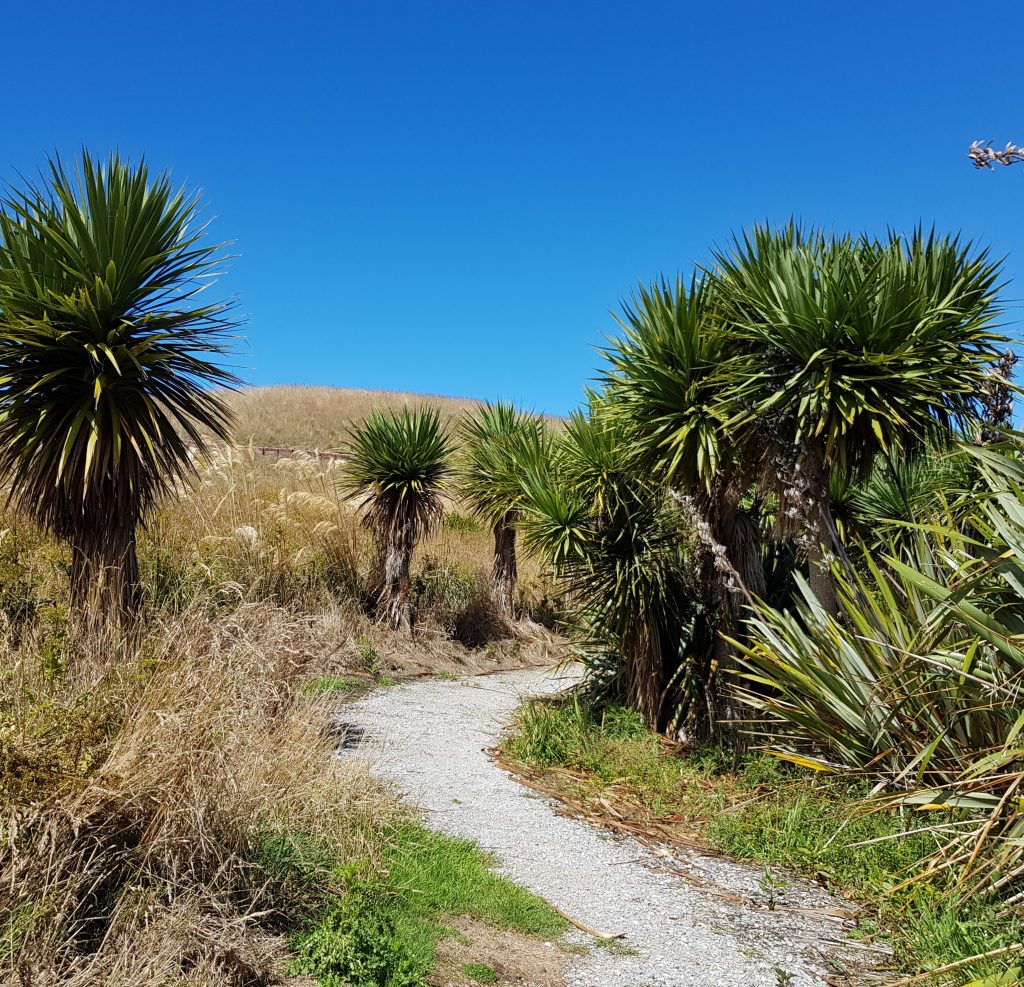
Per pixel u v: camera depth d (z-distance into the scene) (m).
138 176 6.51
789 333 6.59
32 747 3.42
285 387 65.19
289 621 7.21
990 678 4.34
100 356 6.12
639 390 7.55
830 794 5.81
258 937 3.36
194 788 3.57
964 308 6.71
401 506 13.01
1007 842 3.76
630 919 4.36
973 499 4.65
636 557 8.18
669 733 8.16
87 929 3.10
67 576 7.34
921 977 3.48
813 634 6.16
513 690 11.08
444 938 3.80
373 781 5.31
